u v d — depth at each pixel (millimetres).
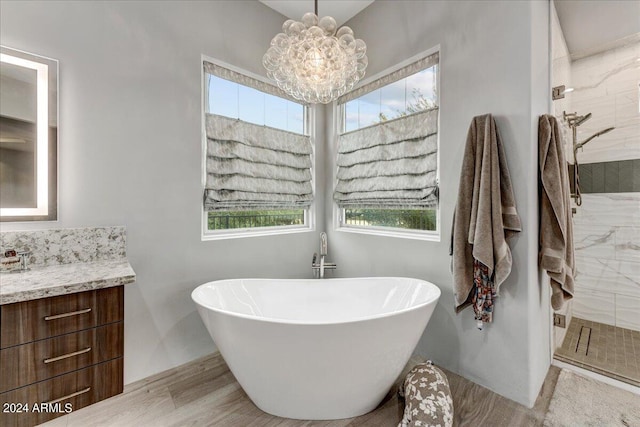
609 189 2557
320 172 3002
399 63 2340
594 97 2549
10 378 1108
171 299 2025
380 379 1549
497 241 1627
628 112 2424
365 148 2645
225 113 2361
